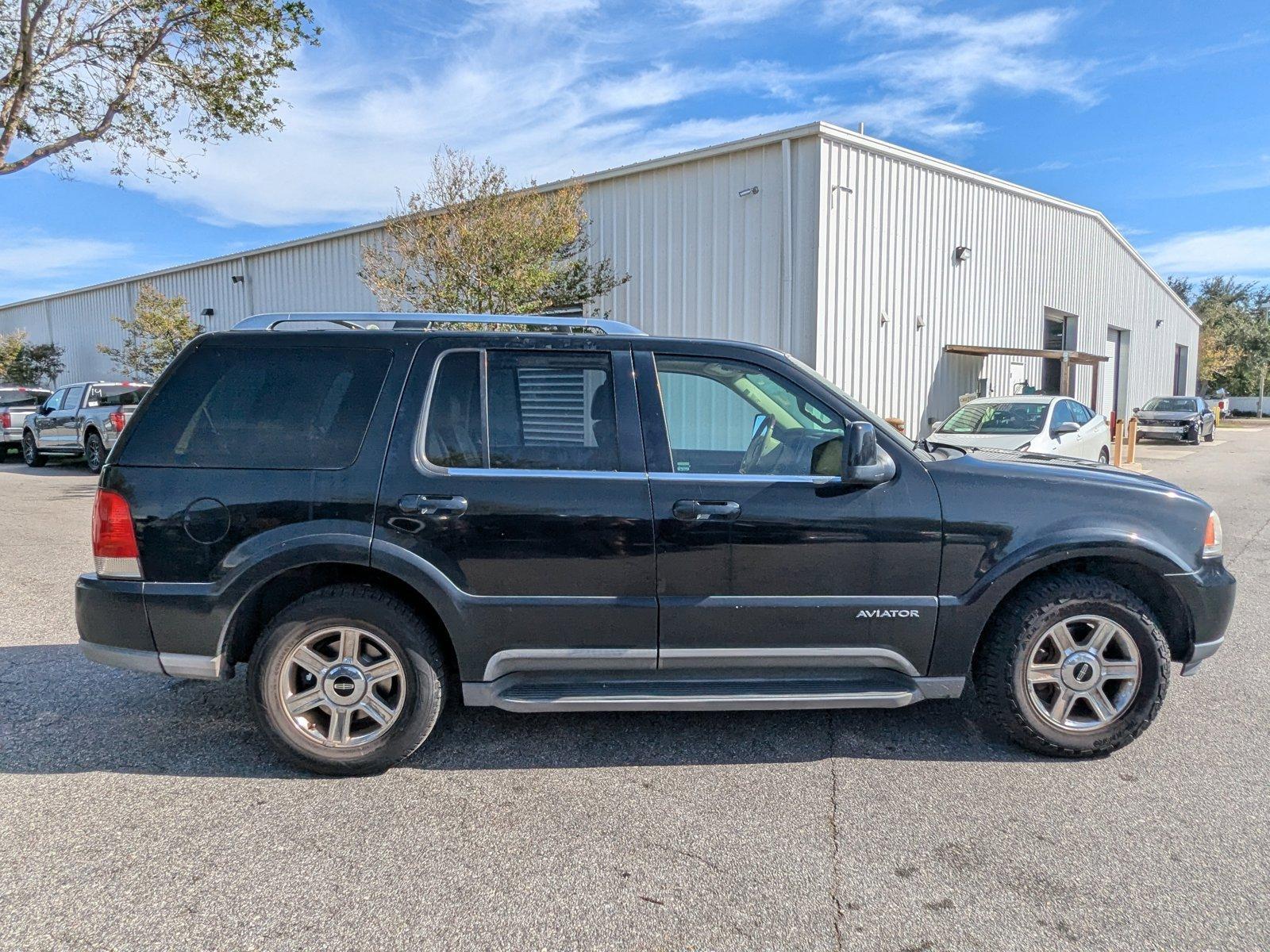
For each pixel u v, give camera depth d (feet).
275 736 10.70
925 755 11.53
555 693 10.79
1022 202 59.77
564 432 10.96
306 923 7.78
